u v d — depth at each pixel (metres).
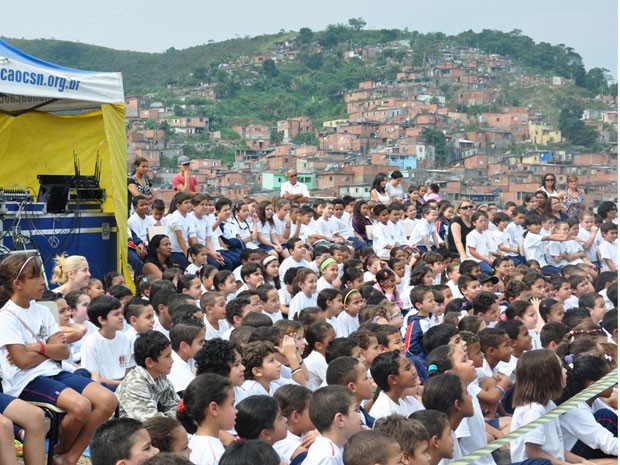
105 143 14.28
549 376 6.79
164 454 4.64
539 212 17.33
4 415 5.88
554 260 16.19
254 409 5.87
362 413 6.95
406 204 16.86
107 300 7.80
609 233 16.16
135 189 14.52
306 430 6.43
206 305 8.99
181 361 7.43
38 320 6.56
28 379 6.38
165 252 12.75
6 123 14.24
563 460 6.75
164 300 8.95
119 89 13.02
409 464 5.47
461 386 6.59
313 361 8.15
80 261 8.88
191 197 13.52
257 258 12.41
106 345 7.84
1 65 11.48
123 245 12.91
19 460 6.70
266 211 14.93
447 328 8.29
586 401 7.14
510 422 7.68
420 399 7.54
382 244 15.76
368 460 4.91
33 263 6.45
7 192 12.32
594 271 15.11
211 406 5.68
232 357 6.58
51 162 14.35
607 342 8.19
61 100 14.01
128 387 6.60
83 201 12.96
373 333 8.16
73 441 6.34
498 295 11.52
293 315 10.67
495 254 15.66
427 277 12.09
